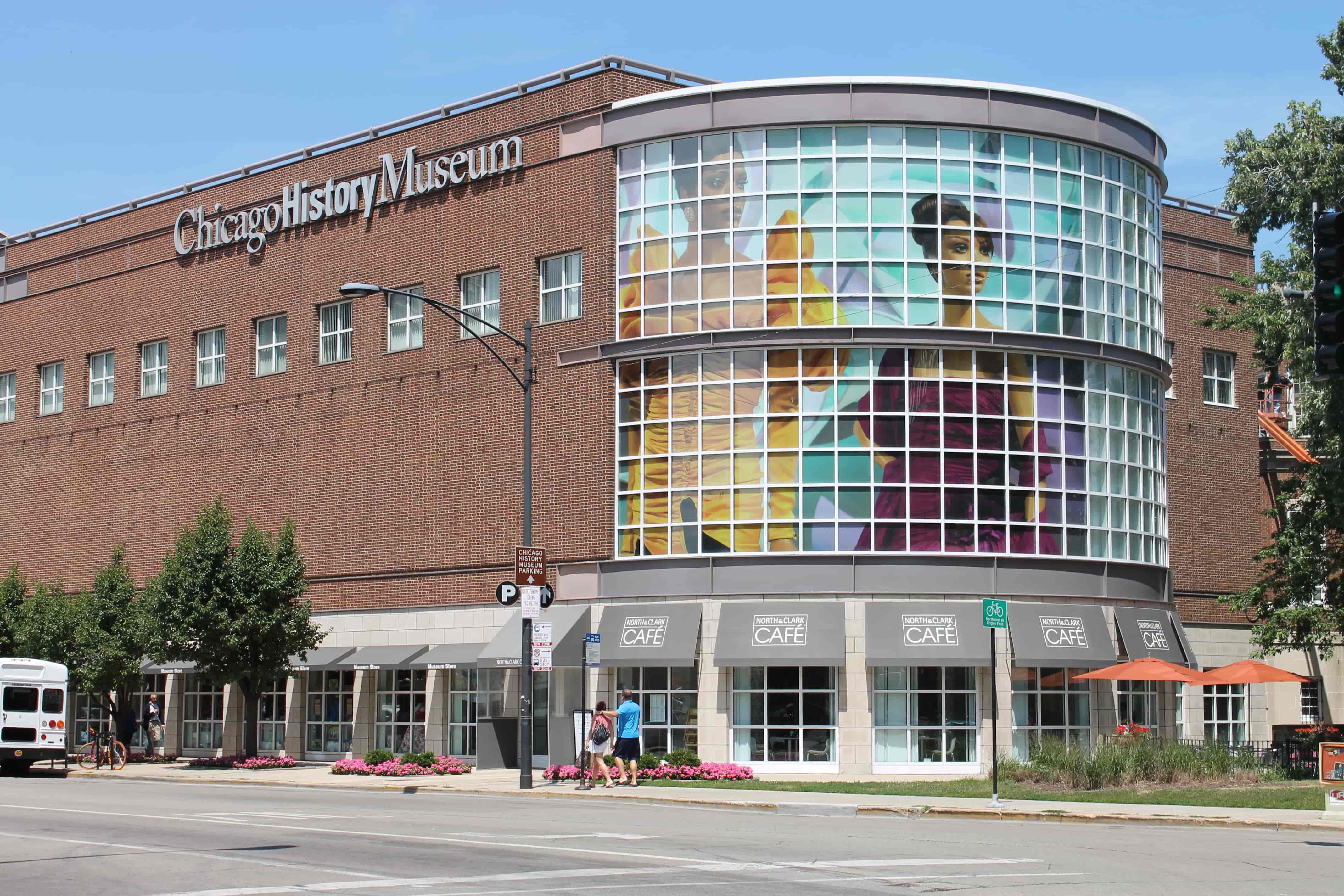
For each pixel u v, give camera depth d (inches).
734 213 1497.3
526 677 1294.3
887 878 659.4
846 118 1481.3
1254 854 778.2
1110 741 1342.3
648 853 760.3
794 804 1093.8
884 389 1460.4
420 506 1713.8
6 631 2044.8
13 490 2250.2
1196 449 1835.6
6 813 1015.6
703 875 666.8
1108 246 1567.4
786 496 1456.7
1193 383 1847.9
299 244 1881.2
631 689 1496.1
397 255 1770.4
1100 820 991.0
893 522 1445.6
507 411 1641.2
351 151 1833.2
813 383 1464.1
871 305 1465.3
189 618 1648.6
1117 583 1534.2
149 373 2078.0
